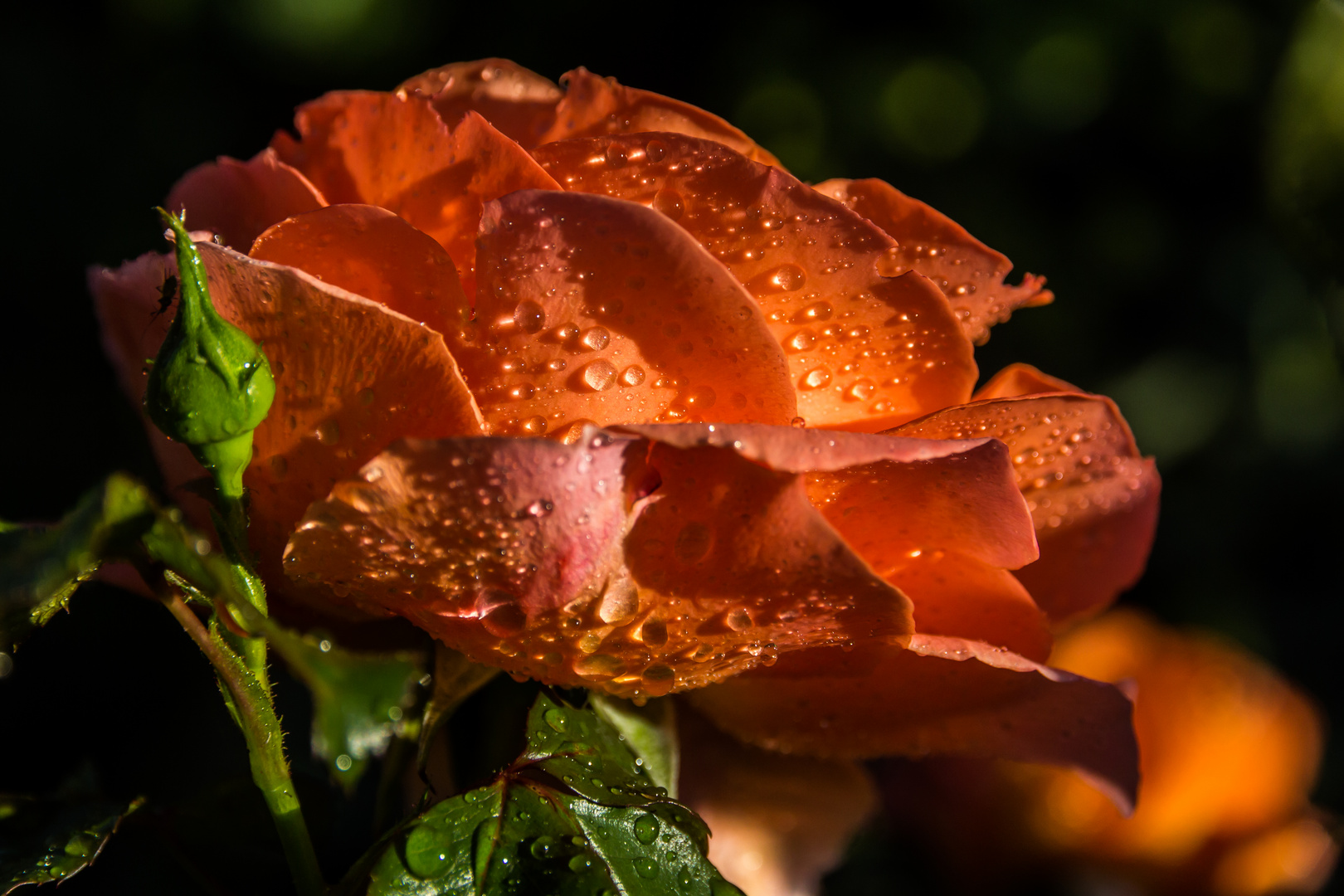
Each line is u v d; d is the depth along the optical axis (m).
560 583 0.31
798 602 0.32
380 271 0.32
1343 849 0.44
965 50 0.99
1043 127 0.99
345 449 0.32
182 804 0.35
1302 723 0.47
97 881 0.61
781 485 0.31
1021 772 0.46
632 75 1.05
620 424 0.31
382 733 0.35
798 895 0.36
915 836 0.46
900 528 0.33
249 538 0.33
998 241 0.98
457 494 0.31
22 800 0.34
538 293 0.32
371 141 0.33
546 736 0.33
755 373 0.32
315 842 0.35
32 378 1.08
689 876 0.32
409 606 0.32
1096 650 0.50
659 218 0.31
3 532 0.30
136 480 0.30
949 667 0.34
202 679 0.89
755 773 0.36
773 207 0.32
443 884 0.31
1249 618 0.93
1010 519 0.32
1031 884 0.46
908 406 0.33
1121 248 1.00
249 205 0.34
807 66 0.99
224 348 0.30
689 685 0.33
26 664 0.88
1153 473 0.35
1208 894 0.46
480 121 0.32
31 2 1.17
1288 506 0.99
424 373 0.31
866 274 0.32
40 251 1.10
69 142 1.12
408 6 1.07
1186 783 0.46
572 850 0.32
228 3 1.08
